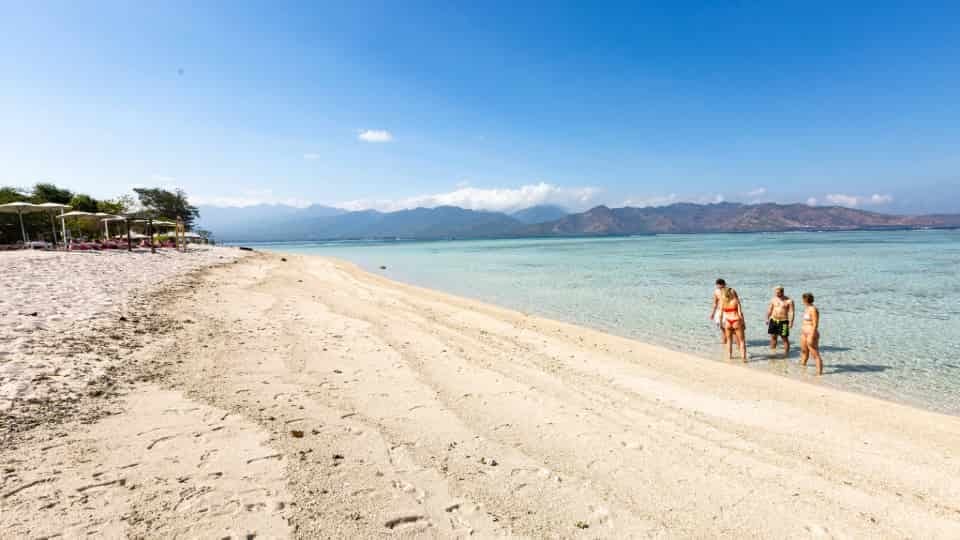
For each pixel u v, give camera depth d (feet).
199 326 34.06
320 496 12.77
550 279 105.60
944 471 18.26
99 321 31.24
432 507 12.94
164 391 19.85
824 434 21.85
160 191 309.22
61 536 9.99
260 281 75.77
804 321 36.42
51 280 51.29
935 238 373.61
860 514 14.62
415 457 15.98
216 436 15.83
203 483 12.77
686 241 426.10
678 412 23.84
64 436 14.88
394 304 58.23
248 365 25.05
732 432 21.45
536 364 32.07
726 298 39.19
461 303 64.69
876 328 50.19
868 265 128.57
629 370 32.63
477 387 24.90
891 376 34.35
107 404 17.85
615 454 17.79
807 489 16.08
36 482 12.03
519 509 13.35
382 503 12.84
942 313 58.13
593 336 45.39
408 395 22.54
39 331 26.99
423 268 145.38
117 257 95.71
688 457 18.03
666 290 82.94
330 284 80.33
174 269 79.36
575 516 13.24
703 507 14.34
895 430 22.82
